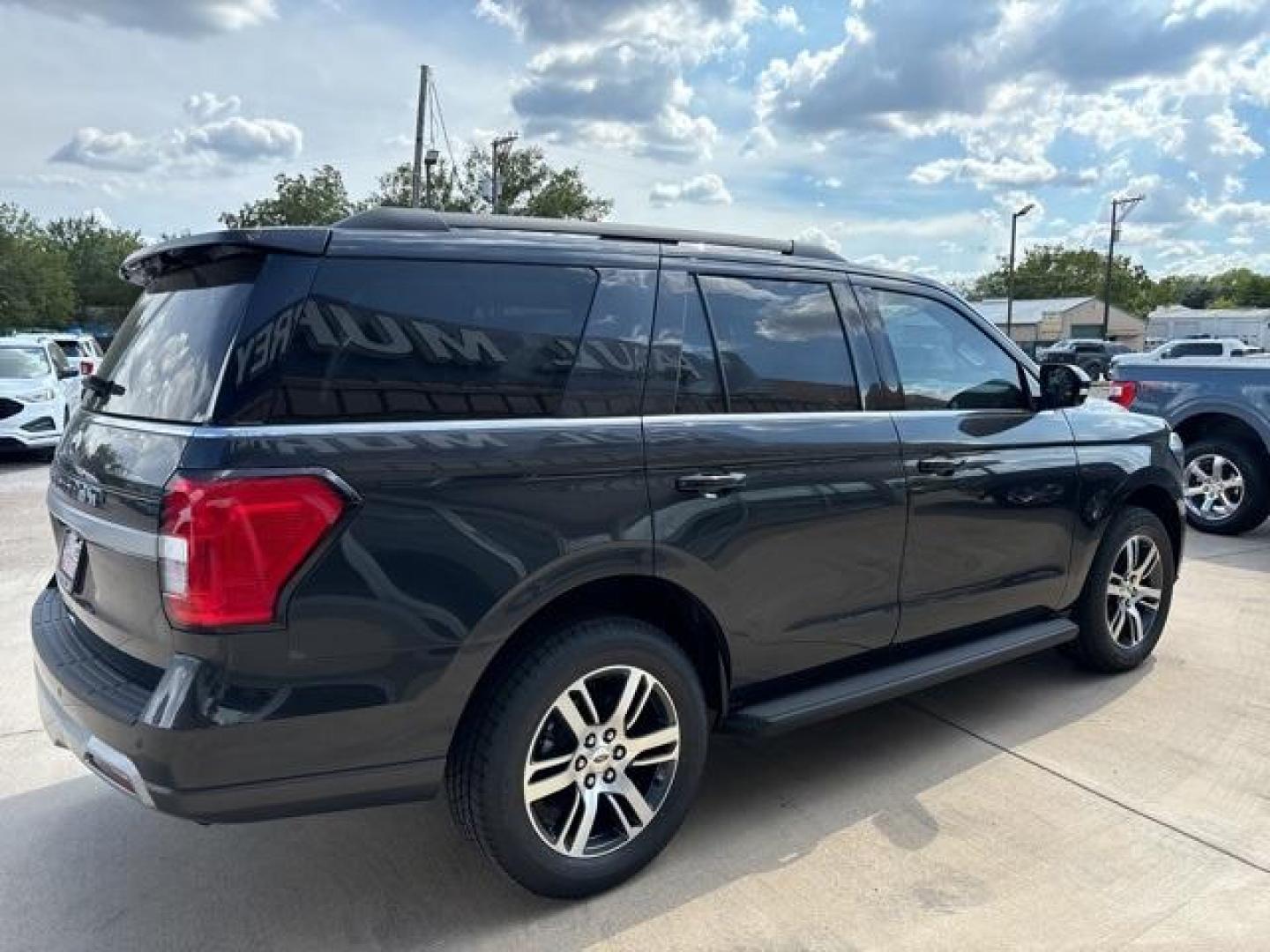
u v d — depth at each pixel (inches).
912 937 103.6
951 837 124.1
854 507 129.4
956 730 157.8
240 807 89.4
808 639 127.6
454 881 114.8
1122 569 179.0
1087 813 130.1
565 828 107.6
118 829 127.2
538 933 104.7
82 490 104.0
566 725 106.3
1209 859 118.3
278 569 87.4
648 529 108.4
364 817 130.3
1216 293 4707.2
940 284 152.8
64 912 109.0
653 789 114.7
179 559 86.2
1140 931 104.3
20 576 253.8
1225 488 311.6
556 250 109.6
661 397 113.3
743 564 118.0
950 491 142.3
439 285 100.6
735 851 120.9
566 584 103.0
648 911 108.4
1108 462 170.4
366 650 92.0
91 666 100.3
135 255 112.3
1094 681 179.8
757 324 125.2
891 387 139.0
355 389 93.7
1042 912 107.8
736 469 116.9
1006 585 154.9
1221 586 247.4
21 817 130.3
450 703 97.0
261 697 88.1
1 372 494.0
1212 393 305.6
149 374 101.9
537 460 101.0
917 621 141.9
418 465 94.2
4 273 2353.6
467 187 1777.8
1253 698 170.7
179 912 109.0
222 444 87.0
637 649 109.3
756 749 151.1
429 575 94.5
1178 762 145.6
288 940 104.0
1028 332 2785.4
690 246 123.6
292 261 93.9
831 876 115.0
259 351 90.4
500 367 102.3
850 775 141.9
